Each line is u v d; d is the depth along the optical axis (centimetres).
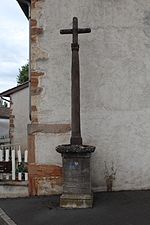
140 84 572
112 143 568
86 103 571
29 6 612
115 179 565
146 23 578
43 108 573
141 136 568
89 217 450
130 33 576
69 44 574
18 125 1409
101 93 572
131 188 565
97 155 566
